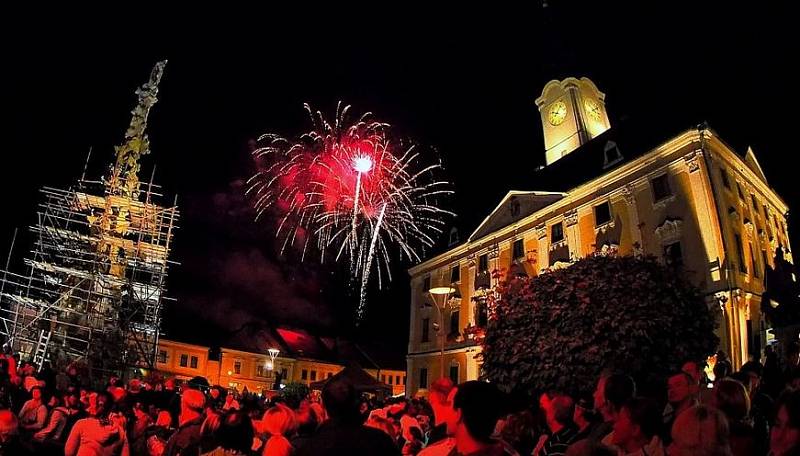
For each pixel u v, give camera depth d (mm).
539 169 39531
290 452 4711
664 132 27438
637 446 3982
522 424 5352
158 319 26641
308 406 6434
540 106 43625
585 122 40188
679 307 17141
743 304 22094
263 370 60188
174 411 11195
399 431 8289
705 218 23641
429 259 42844
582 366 16625
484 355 20906
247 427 4699
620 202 27750
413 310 43750
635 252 26016
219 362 57344
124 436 7492
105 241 25625
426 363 40281
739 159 26156
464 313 37438
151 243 27531
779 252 19094
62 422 9367
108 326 23781
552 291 18734
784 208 32250
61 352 23078
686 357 16328
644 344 16281
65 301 24469
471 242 38406
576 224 29938
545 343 17781
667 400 5863
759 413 6039
